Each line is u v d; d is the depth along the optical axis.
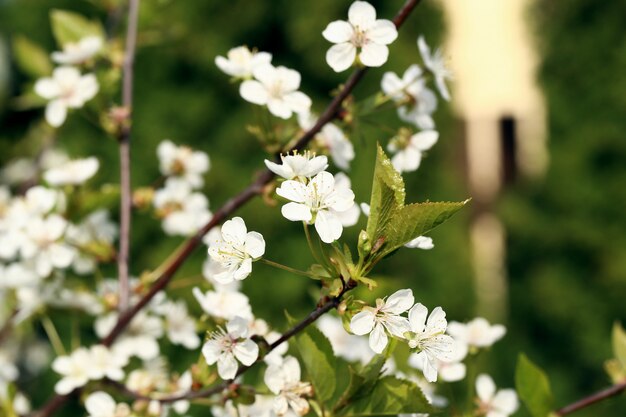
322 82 2.12
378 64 0.68
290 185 0.61
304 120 0.74
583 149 2.44
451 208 0.59
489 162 2.87
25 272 0.83
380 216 0.60
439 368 0.73
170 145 0.88
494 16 2.86
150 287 0.80
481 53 2.88
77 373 0.77
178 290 1.54
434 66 0.74
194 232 0.87
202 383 0.68
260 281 2.00
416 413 0.63
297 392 0.65
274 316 2.01
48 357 1.93
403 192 0.59
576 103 2.45
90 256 0.82
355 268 0.60
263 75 0.73
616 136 2.39
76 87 0.83
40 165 1.18
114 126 0.84
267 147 0.74
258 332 0.69
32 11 2.28
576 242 2.46
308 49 2.10
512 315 2.54
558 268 2.48
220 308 0.70
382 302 0.60
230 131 2.12
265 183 0.76
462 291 2.27
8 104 2.72
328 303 0.61
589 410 2.25
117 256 0.83
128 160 0.84
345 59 0.68
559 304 2.45
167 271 0.78
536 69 2.55
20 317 0.82
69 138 2.04
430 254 2.22
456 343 0.73
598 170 2.43
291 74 0.73
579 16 2.44
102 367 0.77
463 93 2.89
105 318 0.84
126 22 1.03
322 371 0.65
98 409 0.72
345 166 0.74
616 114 2.39
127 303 0.80
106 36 1.00
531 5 2.55
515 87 2.85
